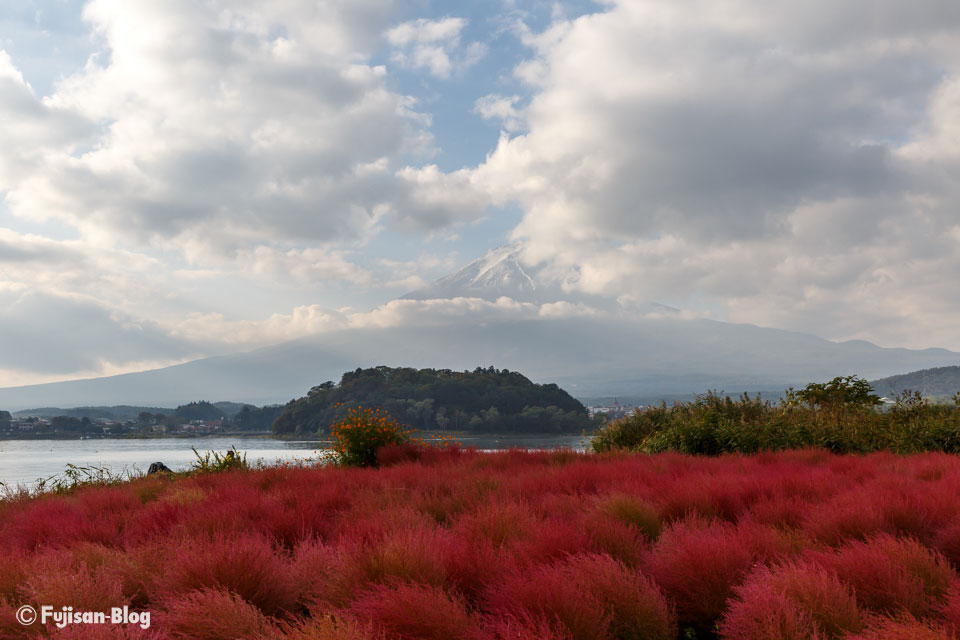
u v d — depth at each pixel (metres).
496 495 6.87
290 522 5.70
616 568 3.74
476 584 4.02
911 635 3.02
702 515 5.81
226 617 3.35
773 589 3.48
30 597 3.68
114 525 6.16
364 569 3.94
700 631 3.92
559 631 3.13
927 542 4.91
